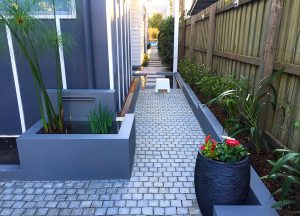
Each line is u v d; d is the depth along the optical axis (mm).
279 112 2299
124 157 2393
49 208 2076
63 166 2412
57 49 2611
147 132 3688
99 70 3197
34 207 2090
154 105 5195
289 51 2111
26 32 2393
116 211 2043
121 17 4316
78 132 2805
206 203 1848
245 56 3061
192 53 7043
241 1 3201
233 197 1754
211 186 1774
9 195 2238
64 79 3219
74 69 3191
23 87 3242
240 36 3395
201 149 1932
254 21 2910
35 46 2965
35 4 2521
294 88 2072
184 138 3471
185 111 4766
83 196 2221
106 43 3102
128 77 5648
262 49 2426
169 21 10211
